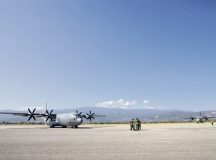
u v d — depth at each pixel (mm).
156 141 27109
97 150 19469
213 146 21562
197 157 15516
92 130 57000
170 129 58562
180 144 23516
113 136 36062
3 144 24688
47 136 36719
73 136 36500
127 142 26203
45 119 78938
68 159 15289
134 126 55375
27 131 53500
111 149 20016
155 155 16547
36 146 22703
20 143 25703
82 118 72625
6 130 58875
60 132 48531
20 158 15781
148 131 50406
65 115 74062
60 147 21766
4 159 15430
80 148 20922
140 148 20562
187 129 57719
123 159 15086
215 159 14727
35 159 15375
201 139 29234
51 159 15336
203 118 139125
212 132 44625
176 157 15617
